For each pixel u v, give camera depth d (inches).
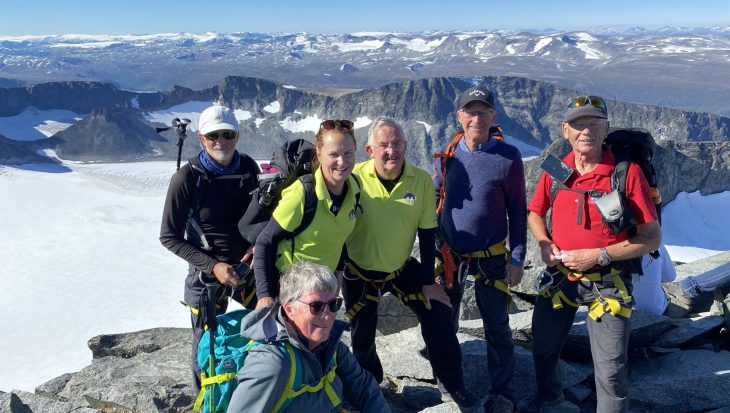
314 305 61.8
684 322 121.1
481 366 112.1
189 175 90.5
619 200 82.4
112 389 108.3
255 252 84.0
